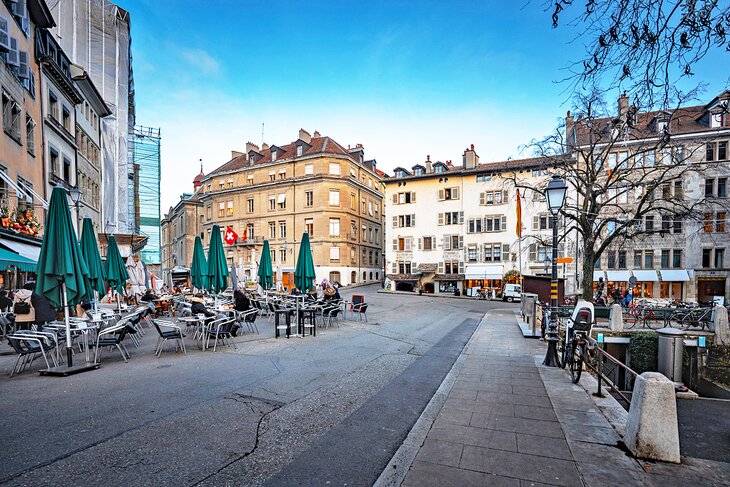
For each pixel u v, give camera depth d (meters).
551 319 9.09
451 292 41.69
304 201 47.22
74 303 7.85
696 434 6.25
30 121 16.88
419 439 4.63
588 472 3.84
